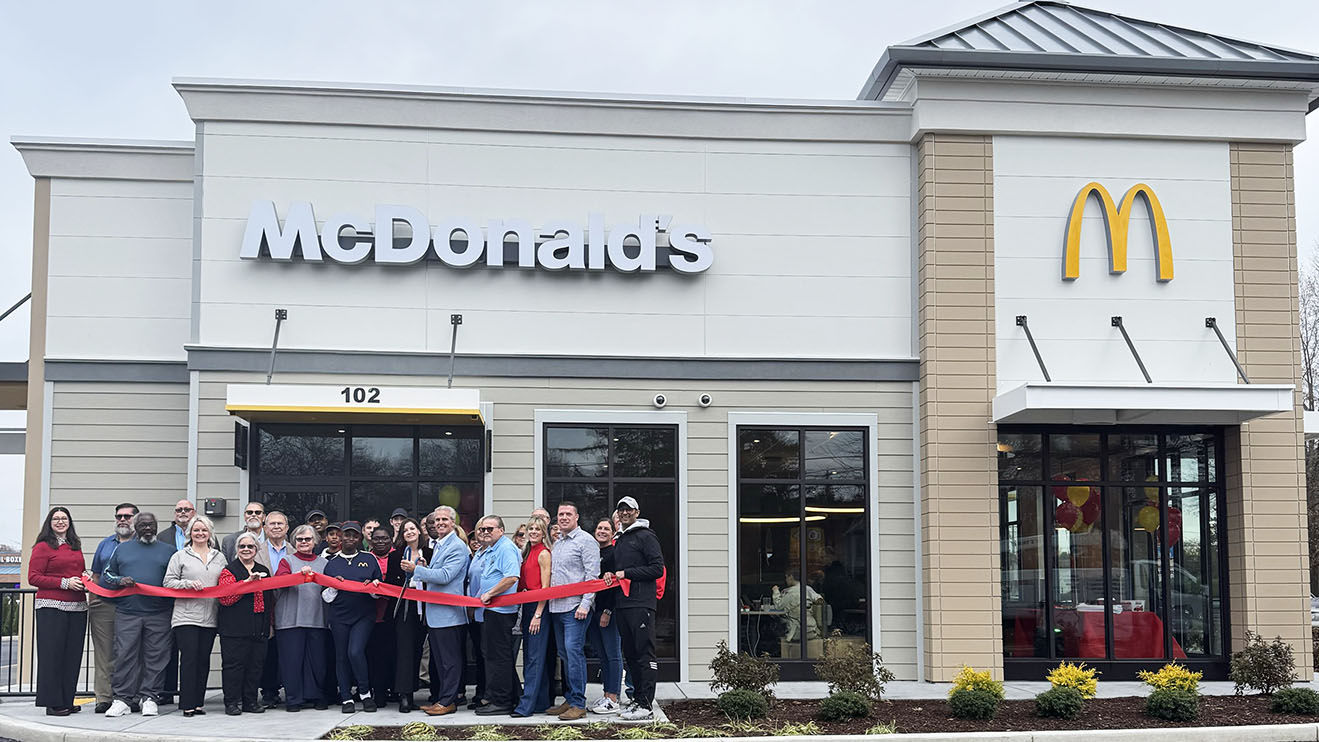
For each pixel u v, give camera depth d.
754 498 16.08
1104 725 12.19
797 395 16.27
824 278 16.47
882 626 15.94
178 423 16.41
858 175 16.62
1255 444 16.36
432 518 13.09
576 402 15.99
